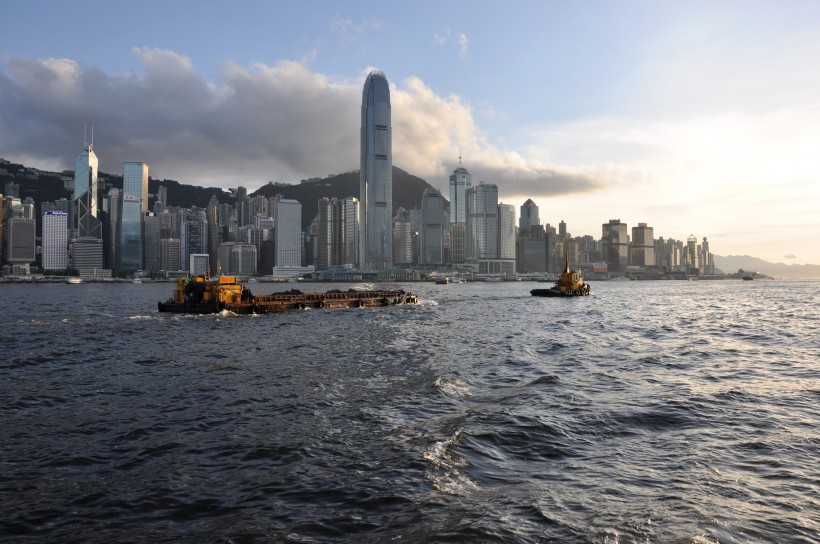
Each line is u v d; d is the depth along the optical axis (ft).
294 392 102.99
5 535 46.34
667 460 61.93
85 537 46.06
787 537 43.21
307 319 289.53
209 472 60.95
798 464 60.18
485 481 56.29
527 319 292.81
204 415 86.33
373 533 45.34
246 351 163.43
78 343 183.11
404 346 174.91
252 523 47.85
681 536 43.32
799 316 311.68
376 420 81.56
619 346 172.35
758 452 64.44
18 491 55.83
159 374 124.98
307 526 46.91
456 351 161.68
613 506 49.24
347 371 126.93
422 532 44.91
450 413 84.99
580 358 145.69
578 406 87.40
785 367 128.06
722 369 125.49
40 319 282.36
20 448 70.08
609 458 62.85
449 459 62.44
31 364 140.36
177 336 204.95
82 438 74.54
